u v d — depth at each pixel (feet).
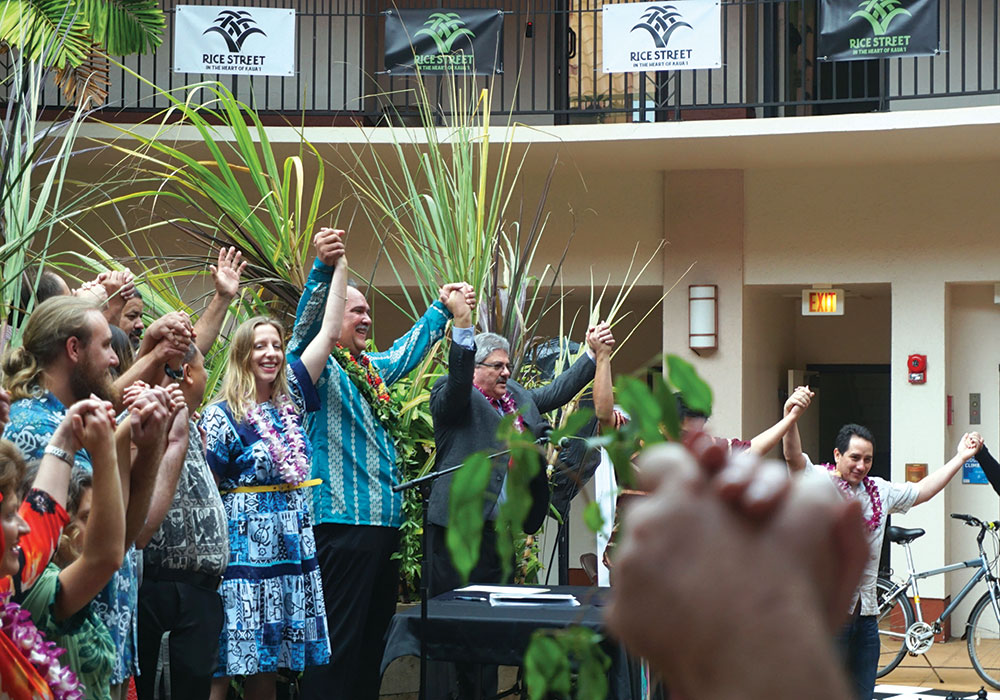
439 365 19.74
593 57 30.53
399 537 15.08
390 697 16.99
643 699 10.37
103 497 7.86
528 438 2.18
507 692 14.71
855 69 31.76
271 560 12.64
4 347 11.35
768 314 32.37
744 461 1.16
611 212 30.58
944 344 28.60
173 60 27.53
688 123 26.99
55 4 21.65
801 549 1.11
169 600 11.24
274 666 12.57
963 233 28.53
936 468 28.43
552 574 25.02
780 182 29.84
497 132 27.48
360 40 30.63
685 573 1.11
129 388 8.82
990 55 30.35
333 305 14.07
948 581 28.86
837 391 34.78
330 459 14.39
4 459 7.07
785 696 1.07
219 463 12.60
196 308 28.37
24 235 13.28
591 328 15.90
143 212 28.66
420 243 20.17
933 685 23.36
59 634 8.18
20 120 14.35
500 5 31.71
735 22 31.22
